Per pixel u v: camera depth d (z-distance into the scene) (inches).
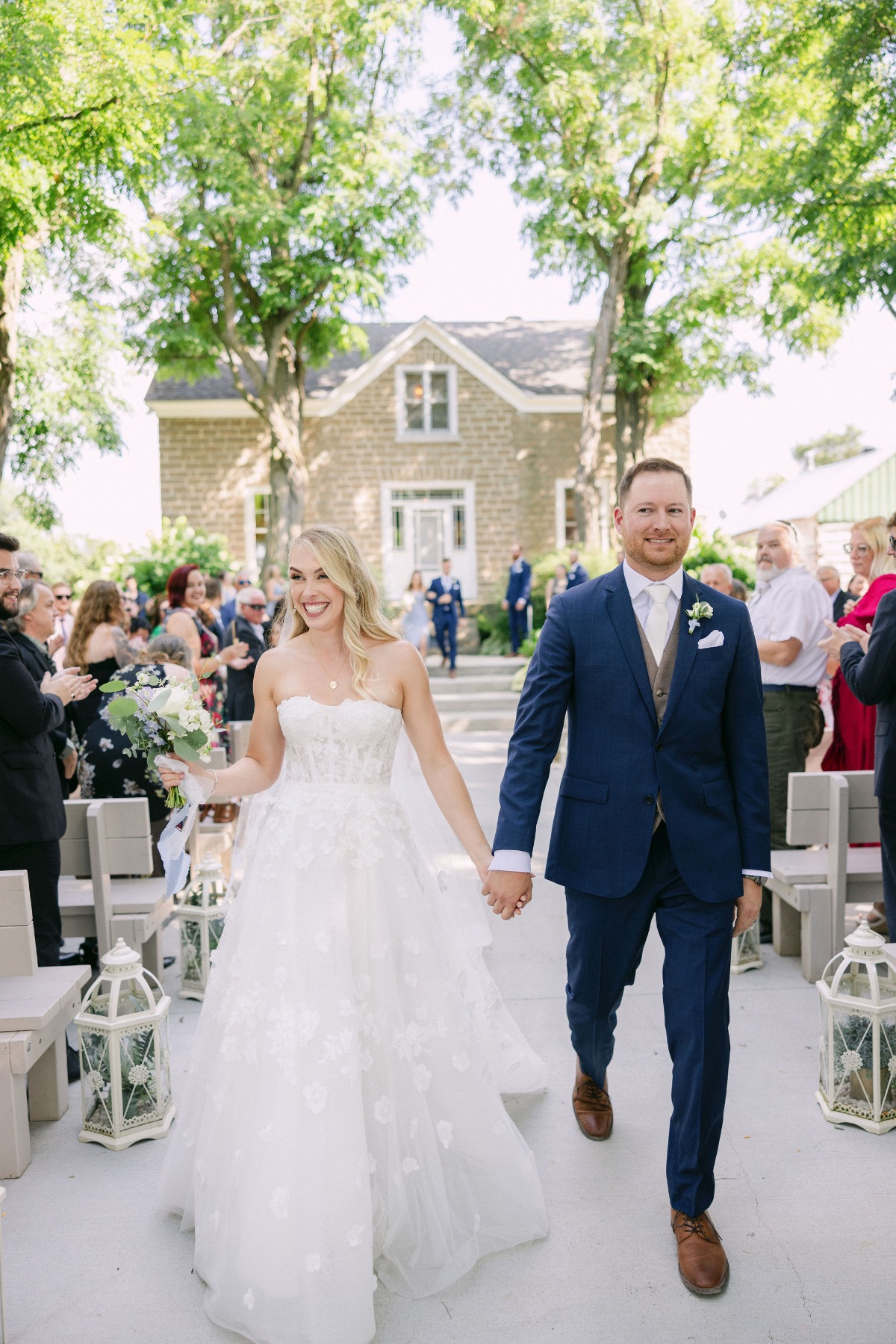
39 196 429.1
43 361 618.8
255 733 99.5
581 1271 89.7
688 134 650.8
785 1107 118.3
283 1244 79.6
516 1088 121.3
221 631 303.4
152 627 296.4
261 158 627.5
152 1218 99.3
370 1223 81.6
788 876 155.3
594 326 925.2
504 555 775.7
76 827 145.3
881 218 388.5
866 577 181.0
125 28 468.8
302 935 86.7
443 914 105.0
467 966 109.3
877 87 373.7
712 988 89.9
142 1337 82.1
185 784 94.4
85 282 620.7
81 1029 113.8
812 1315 83.3
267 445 750.5
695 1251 87.8
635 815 92.7
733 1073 126.6
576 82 618.2
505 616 729.6
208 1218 87.0
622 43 624.1
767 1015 143.8
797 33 430.9
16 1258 93.0
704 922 92.0
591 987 98.7
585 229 669.9
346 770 92.8
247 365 644.1
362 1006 88.1
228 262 621.0
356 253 641.0
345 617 94.0
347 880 90.0
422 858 98.7
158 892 156.2
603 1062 108.0
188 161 585.3
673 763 92.4
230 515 750.5
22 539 1299.2
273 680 96.5
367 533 767.7
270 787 104.4
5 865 129.6
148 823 145.0
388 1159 87.3
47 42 400.5
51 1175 107.7
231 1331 82.6
